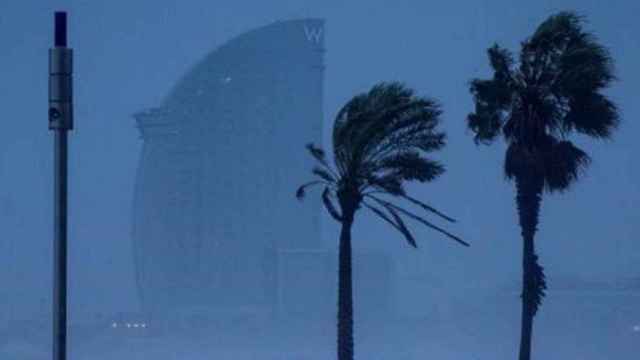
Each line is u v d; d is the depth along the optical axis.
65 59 52.12
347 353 81.12
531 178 80.81
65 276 52.62
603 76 81.00
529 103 81.31
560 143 81.25
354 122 80.25
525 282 81.44
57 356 52.34
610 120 81.25
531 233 81.31
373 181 81.31
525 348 81.38
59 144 52.16
